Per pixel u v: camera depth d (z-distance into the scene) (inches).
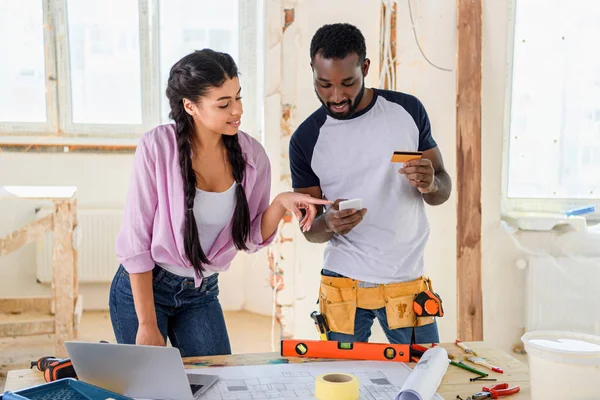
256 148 68.4
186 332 70.5
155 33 164.4
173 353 46.8
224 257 68.8
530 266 118.3
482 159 115.3
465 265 111.7
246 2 164.9
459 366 56.5
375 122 74.9
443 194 76.0
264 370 55.0
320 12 105.0
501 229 118.3
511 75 120.6
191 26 165.6
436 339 77.4
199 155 65.7
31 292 163.8
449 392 51.0
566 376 43.4
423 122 77.0
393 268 75.9
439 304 74.6
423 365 50.4
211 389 50.6
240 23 165.9
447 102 110.7
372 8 106.4
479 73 109.7
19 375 54.7
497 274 119.5
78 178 165.9
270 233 69.4
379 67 107.7
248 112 168.4
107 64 165.0
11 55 161.3
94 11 162.7
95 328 153.3
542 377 44.8
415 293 76.4
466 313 112.0
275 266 109.2
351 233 76.8
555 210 125.1
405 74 108.7
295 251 108.3
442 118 110.9
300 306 109.3
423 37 108.4
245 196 67.2
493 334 120.6
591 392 42.9
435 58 109.3
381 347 57.6
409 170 69.4
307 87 106.2
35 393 47.7
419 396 45.2
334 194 77.1
